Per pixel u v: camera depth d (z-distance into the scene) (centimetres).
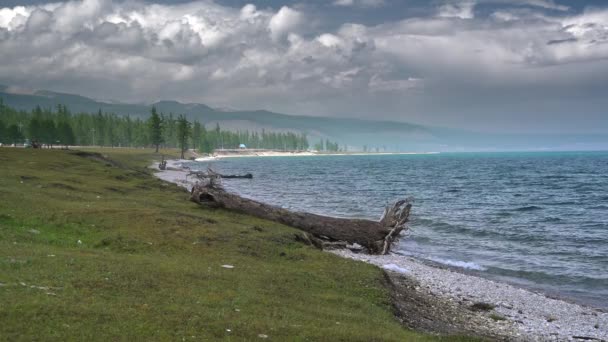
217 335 1320
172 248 2588
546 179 14100
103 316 1305
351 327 1597
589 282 3178
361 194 9131
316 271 2489
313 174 16150
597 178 14325
